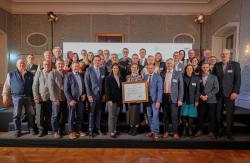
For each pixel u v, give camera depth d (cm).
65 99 427
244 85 560
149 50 706
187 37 775
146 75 446
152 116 430
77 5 761
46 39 772
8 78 425
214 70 441
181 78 421
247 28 550
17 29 766
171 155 379
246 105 548
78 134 425
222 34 723
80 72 438
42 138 414
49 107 431
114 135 425
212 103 421
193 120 446
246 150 407
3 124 495
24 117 480
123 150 401
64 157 366
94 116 440
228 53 421
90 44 700
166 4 757
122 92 428
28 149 402
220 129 431
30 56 478
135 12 768
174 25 775
